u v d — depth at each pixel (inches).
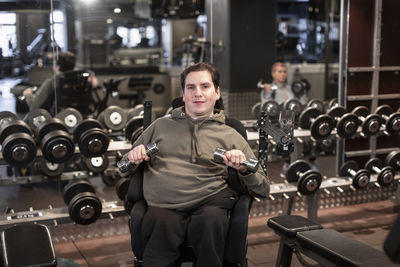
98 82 191.0
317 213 174.9
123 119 170.7
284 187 157.9
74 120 165.8
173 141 98.3
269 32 180.1
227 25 178.1
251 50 178.5
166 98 204.7
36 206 158.9
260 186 94.0
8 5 158.1
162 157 98.2
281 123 98.3
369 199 188.2
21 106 162.4
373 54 184.1
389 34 184.5
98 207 137.6
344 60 182.2
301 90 183.3
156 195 94.4
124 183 146.9
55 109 171.5
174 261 89.8
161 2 191.9
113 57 195.0
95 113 188.1
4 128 144.3
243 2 177.0
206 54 181.6
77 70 176.1
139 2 194.4
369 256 85.0
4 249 83.4
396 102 189.8
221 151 90.1
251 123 179.3
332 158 182.2
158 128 100.8
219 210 89.4
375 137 187.3
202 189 93.1
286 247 101.3
